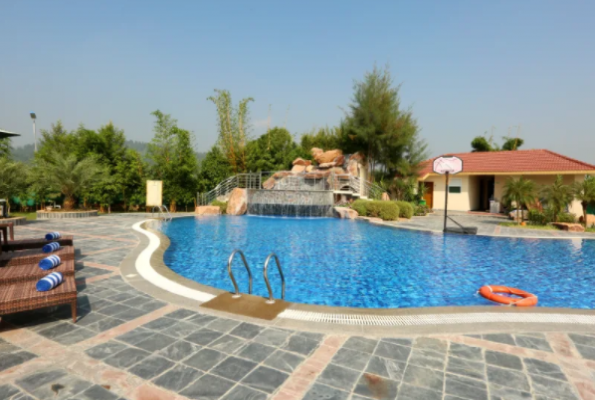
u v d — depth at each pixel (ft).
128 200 79.41
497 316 15.44
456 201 85.46
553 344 12.85
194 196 83.30
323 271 28.14
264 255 33.76
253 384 10.29
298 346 12.69
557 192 52.85
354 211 63.36
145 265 24.94
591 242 40.40
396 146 82.84
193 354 12.07
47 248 21.40
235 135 93.45
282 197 70.33
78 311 16.07
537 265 30.09
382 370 11.09
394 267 29.35
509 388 10.14
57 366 11.21
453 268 29.14
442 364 11.46
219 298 17.95
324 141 107.76
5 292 14.12
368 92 85.35
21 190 54.95
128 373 10.84
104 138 79.05
